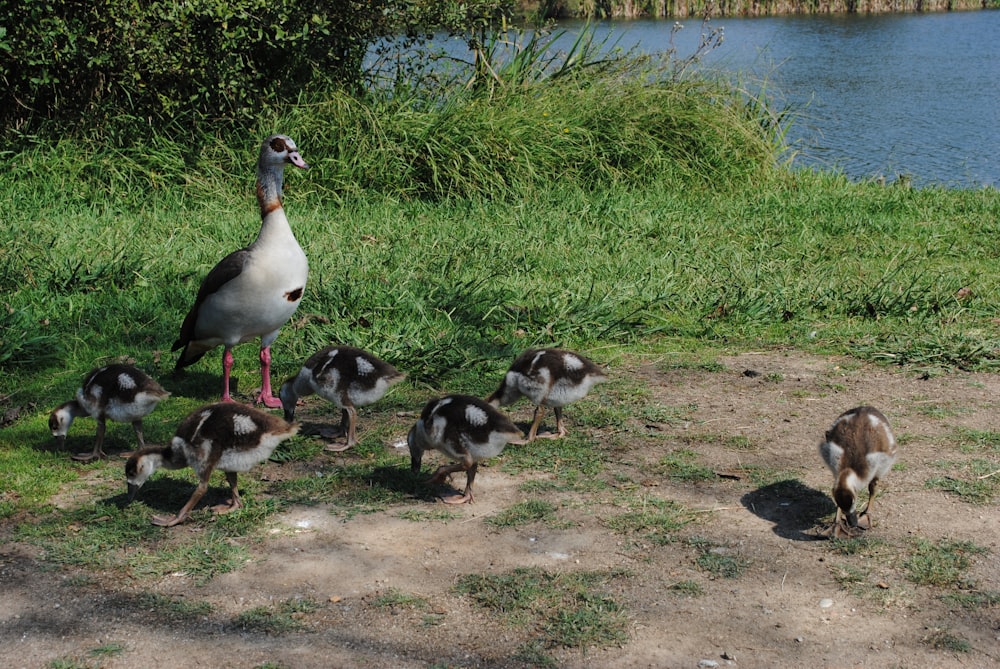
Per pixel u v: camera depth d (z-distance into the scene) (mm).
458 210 14117
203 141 15008
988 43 39281
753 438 7438
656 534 5996
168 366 8672
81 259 10859
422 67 17250
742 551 5812
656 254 12445
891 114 25547
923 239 13328
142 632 4977
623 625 5066
